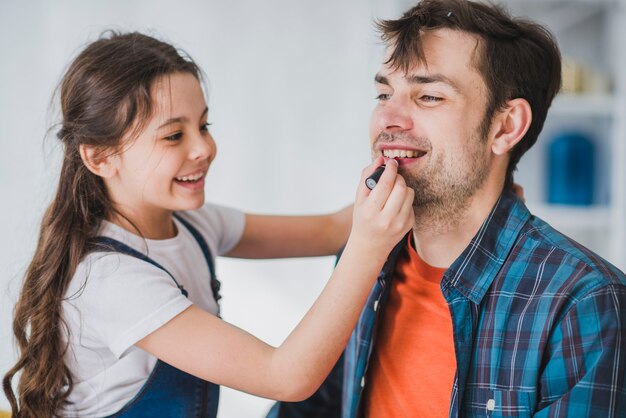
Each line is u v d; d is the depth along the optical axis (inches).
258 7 103.9
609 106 94.0
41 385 43.4
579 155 98.2
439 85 39.5
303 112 105.5
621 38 93.0
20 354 48.4
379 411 43.4
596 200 100.7
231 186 107.7
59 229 43.9
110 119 42.8
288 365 38.8
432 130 39.7
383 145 40.7
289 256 56.7
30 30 102.7
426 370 41.6
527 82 41.5
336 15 103.3
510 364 37.0
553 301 35.9
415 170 40.3
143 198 44.8
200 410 46.1
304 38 104.1
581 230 104.1
